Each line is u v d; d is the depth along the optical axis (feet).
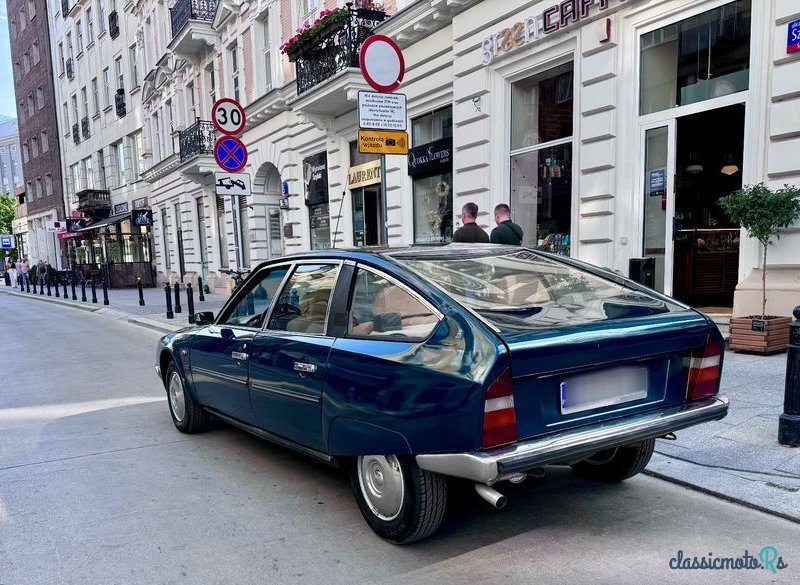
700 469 12.95
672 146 24.75
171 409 18.16
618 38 25.80
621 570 9.45
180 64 79.00
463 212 25.73
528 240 32.35
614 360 9.45
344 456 10.89
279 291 13.26
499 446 8.57
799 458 12.99
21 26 154.61
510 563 9.77
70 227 117.29
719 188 27.37
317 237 54.70
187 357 16.37
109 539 11.05
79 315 58.34
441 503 9.80
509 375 8.52
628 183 26.11
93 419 19.40
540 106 31.09
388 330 10.27
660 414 9.89
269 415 12.78
